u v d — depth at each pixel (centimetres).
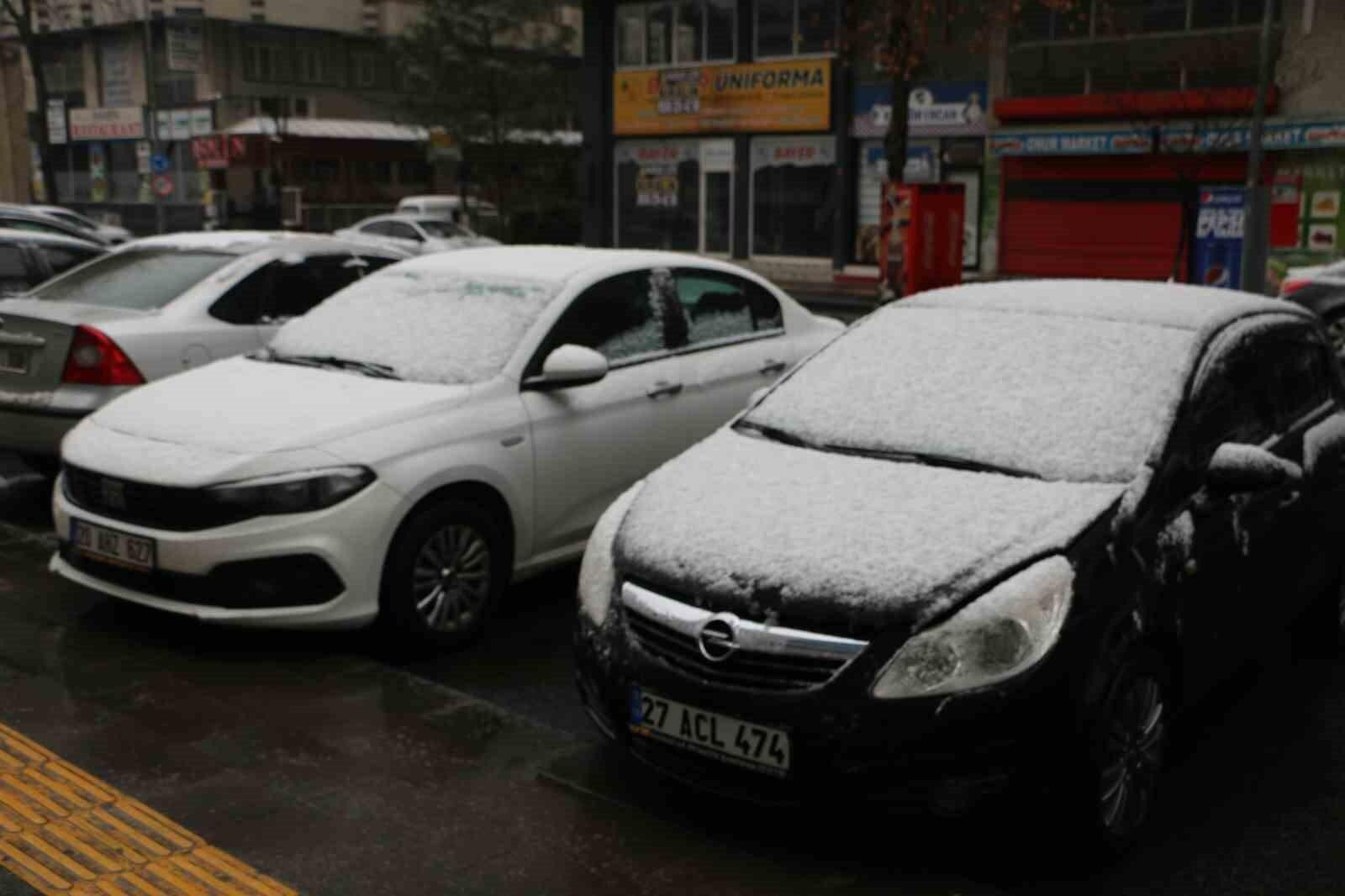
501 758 428
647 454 617
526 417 562
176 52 4712
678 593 380
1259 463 407
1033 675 344
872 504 397
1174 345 448
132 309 728
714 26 3022
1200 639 408
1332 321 1174
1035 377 450
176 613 502
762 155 2973
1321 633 540
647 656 383
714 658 364
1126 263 2414
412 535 518
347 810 387
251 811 385
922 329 498
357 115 5253
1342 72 2141
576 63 4291
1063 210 2486
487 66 3253
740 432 479
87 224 2847
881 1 2259
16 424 703
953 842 386
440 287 630
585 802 398
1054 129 2439
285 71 5069
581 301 609
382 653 541
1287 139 2178
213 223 4359
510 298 606
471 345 582
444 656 543
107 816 379
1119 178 2395
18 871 346
